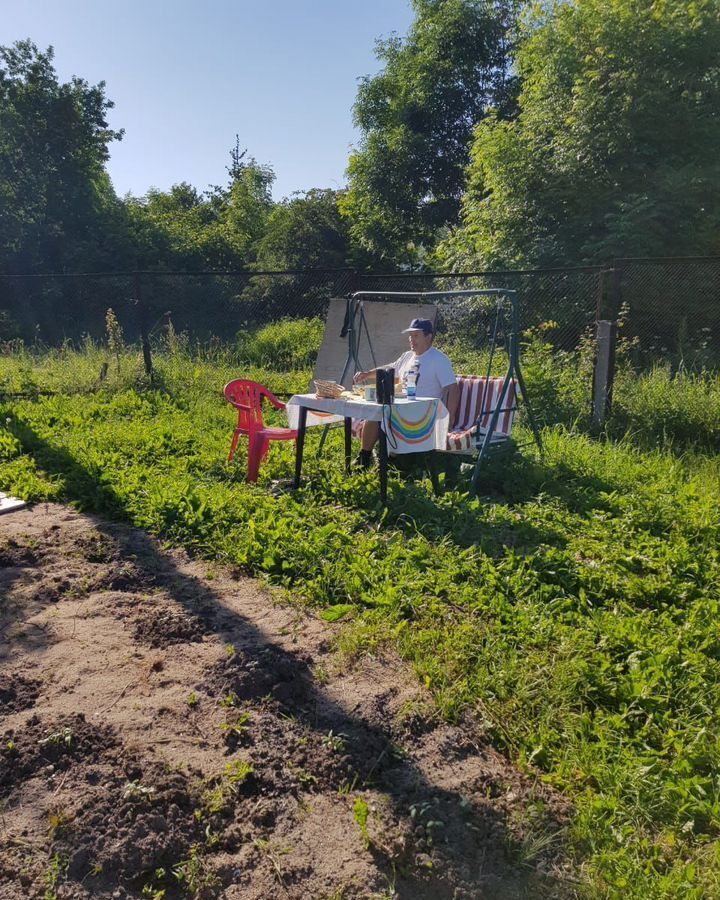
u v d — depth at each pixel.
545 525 5.42
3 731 2.98
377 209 25.08
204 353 13.00
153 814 2.54
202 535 5.15
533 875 2.43
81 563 4.75
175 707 3.19
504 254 14.23
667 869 2.48
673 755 2.99
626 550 4.89
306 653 3.70
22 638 3.78
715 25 13.23
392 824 2.61
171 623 3.91
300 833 2.56
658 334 12.53
